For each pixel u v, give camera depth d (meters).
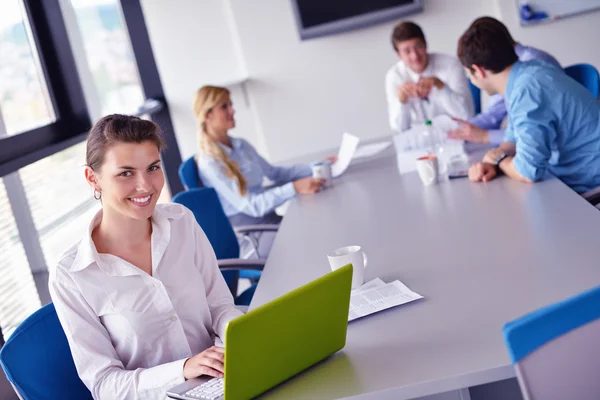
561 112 2.48
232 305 1.90
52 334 1.68
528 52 3.51
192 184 3.23
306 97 5.18
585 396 1.07
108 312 1.69
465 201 2.38
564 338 1.04
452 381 1.23
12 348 1.56
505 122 4.29
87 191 3.76
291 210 2.84
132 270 1.69
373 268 1.91
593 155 2.52
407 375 1.28
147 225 1.77
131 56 5.07
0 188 3.04
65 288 1.66
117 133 1.59
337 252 1.86
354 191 2.89
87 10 4.16
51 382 1.63
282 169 3.59
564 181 2.59
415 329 1.47
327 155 3.79
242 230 2.97
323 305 1.38
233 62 5.16
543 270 1.61
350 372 1.36
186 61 5.13
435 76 4.01
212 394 1.38
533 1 4.88
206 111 3.29
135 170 1.61
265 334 1.29
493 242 1.89
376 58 5.08
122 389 1.58
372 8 4.96
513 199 2.28
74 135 3.64
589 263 1.58
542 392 1.04
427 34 5.02
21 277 3.02
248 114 5.24
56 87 3.66
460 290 1.62
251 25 5.07
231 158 3.37
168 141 5.16
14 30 3.42
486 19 2.61
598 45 4.93
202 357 1.54
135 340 1.71
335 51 5.09
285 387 1.37
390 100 4.11
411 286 1.72
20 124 3.25
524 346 1.02
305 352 1.39
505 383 1.49
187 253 1.83
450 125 3.31
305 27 5.01
